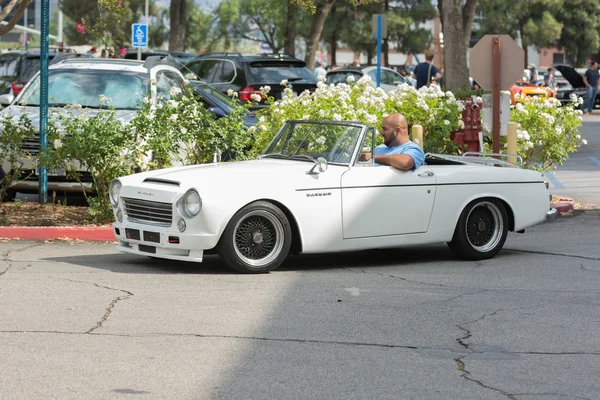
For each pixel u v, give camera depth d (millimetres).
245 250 10031
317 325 7859
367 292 9281
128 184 10258
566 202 16406
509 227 11836
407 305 8695
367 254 11914
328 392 6094
